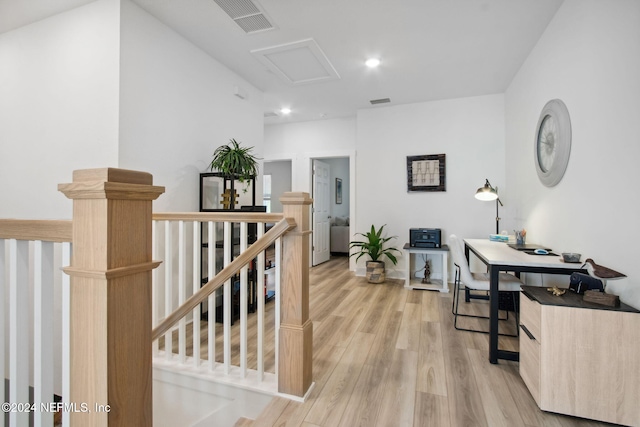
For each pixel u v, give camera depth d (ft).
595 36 6.15
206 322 9.20
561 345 5.11
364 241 15.62
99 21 7.43
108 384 2.25
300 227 5.40
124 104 7.36
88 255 2.27
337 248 23.25
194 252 6.52
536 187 9.43
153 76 8.11
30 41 8.32
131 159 7.54
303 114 16.48
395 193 15.15
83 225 2.29
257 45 9.52
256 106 12.76
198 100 9.64
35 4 7.59
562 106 7.47
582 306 5.03
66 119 7.82
